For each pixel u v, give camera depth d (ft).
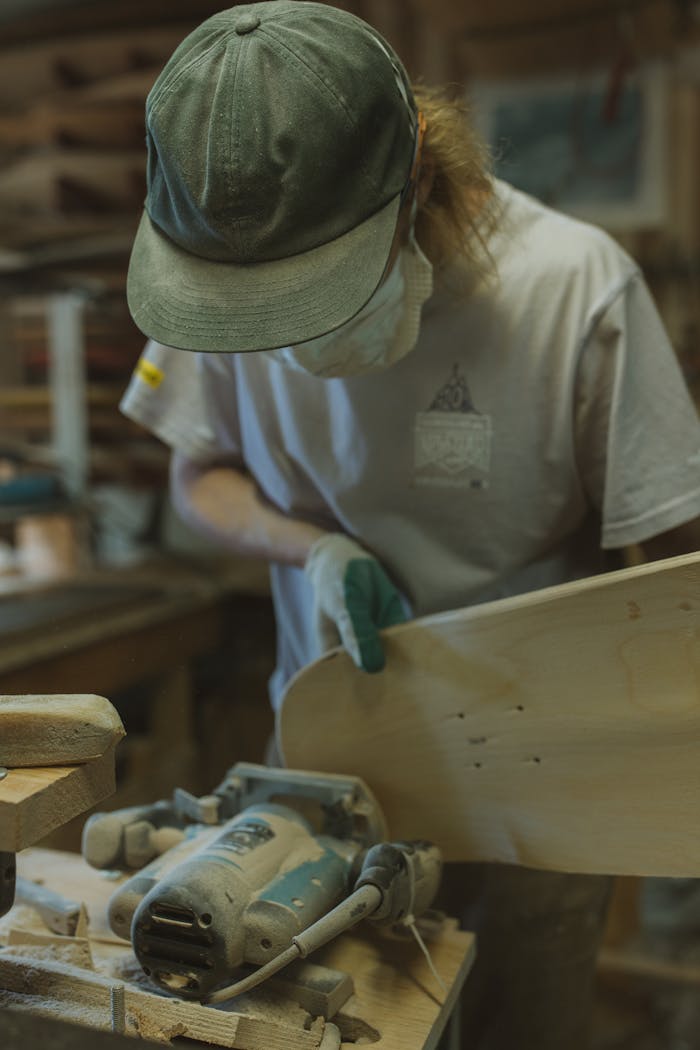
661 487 3.07
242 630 7.42
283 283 2.33
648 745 2.53
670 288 7.44
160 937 2.29
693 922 7.01
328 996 2.27
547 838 2.72
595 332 3.08
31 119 6.82
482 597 3.42
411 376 3.21
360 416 3.26
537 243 3.17
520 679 2.65
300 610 3.81
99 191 6.83
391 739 2.87
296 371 3.29
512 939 3.63
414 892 2.46
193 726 7.06
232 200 2.28
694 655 2.43
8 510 6.88
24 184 6.80
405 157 2.48
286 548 3.53
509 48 7.18
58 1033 1.64
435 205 2.85
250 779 2.91
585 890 3.55
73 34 7.66
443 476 3.27
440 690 2.77
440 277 3.04
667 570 2.41
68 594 6.66
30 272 6.64
